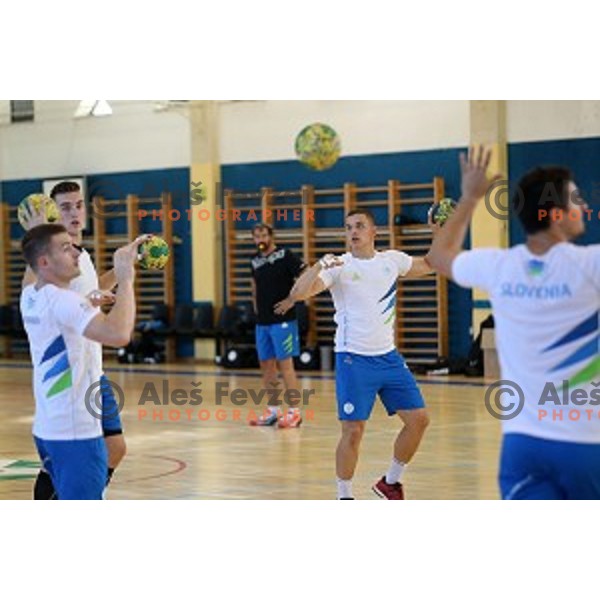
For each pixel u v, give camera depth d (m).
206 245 21.67
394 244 19.30
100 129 22.72
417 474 9.45
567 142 17.86
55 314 5.29
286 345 12.70
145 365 21.27
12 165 23.95
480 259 4.51
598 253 4.29
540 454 4.30
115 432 6.62
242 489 8.95
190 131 21.62
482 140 18.41
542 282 4.34
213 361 21.69
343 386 7.66
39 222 6.72
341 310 7.72
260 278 12.79
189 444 11.50
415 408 7.75
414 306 19.59
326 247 20.34
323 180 20.34
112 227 22.69
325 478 9.45
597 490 4.29
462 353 19.14
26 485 9.17
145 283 22.58
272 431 12.44
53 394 5.37
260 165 21.02
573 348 4.29
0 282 24.33
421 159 19.27
